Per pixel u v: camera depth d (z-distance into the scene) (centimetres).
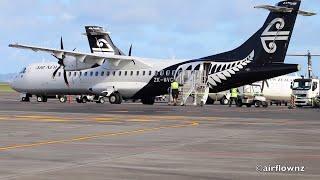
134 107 3878
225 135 1727
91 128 1991
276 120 2509
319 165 1062
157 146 1405
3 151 1291
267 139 1596
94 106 4006
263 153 1262
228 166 1053
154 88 4728
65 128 1984
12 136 1677
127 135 1719
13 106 3903
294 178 916
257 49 4319
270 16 4278
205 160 1138
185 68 4569
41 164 1077
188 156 1203
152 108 3738
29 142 1500
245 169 1014
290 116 2883
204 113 3100
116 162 1105
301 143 1487
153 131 1870
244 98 4791
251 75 4316
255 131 1883
